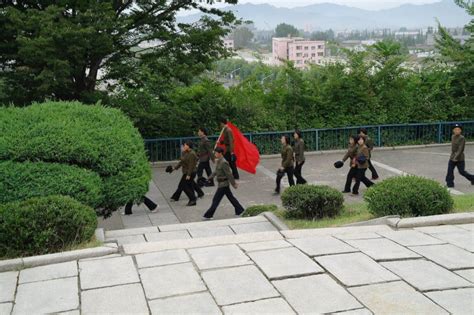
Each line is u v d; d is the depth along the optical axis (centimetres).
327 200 907
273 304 503
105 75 1709
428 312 479
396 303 498
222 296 524
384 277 559
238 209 1095
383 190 832
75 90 1661
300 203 900
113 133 859
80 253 641
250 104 1919
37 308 508
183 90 1967
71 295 535
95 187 786
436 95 2047
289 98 1972
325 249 651
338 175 1539
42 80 1420
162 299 521
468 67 2022
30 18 1373
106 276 582
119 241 802
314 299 511
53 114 862
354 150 1285
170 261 623
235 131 1426
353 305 496
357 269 582
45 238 653
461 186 1335
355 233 724
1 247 647
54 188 753
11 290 550
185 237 830
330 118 1964
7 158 779
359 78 1966
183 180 1235
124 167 848
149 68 1680
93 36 1436
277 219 914
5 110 856
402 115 1991
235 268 595
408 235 705
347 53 2044
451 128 2017
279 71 2038
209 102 1891
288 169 1321
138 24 1681
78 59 1463
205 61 1725
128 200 847
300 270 583
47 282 569
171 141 1811
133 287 551
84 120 867
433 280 549
